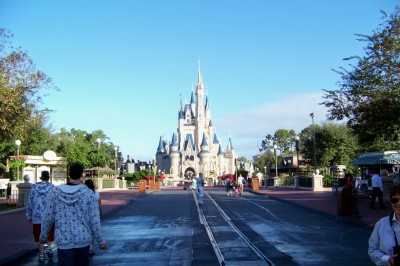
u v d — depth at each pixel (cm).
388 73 2342
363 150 5881
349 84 2503
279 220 1897
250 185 5350
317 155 6431
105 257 1116
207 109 17562
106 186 5138
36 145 5419
